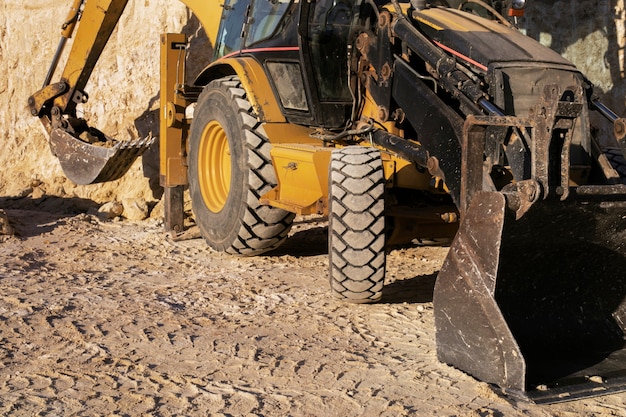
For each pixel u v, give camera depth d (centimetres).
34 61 1027
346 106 662
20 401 408
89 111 985
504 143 502
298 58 659
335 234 559
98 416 393
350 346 493
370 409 402
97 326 524
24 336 505
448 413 397
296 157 619
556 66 530
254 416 393
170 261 714
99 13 848
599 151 525
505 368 422
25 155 1010
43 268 672
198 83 799
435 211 593
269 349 487
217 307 573
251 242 706
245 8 748
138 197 934
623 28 878
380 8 621
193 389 425
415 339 507
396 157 598
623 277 505
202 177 763
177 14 958
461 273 445
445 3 648
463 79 523
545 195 421
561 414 397
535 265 485
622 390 423
